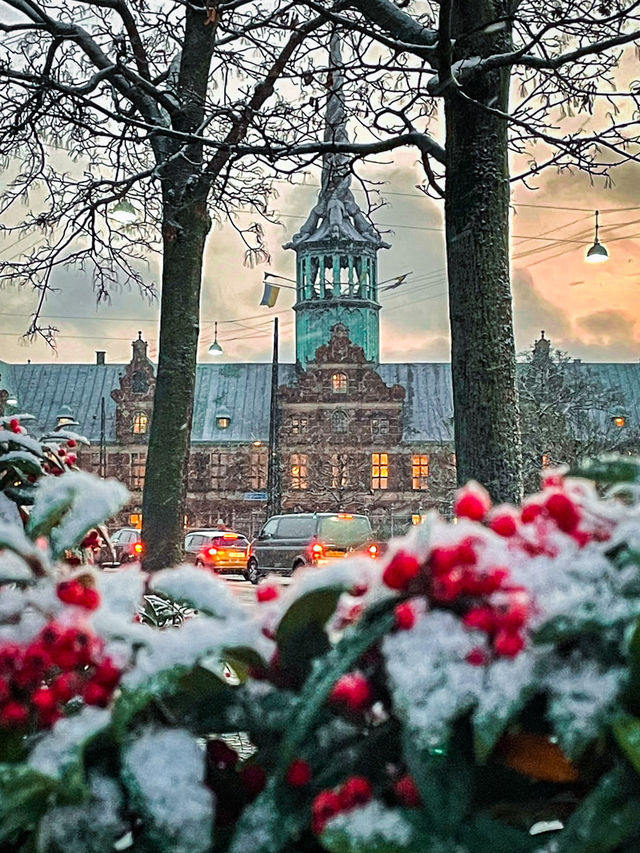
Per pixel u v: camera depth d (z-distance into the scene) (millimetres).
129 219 8109
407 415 57000
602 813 1081
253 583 26969
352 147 6574
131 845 1312
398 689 1148
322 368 55938
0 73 6984
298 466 55719
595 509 1359
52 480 1699
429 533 1289
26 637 1446
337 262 58688
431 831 1141
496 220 5613
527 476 38312
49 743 1286
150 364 59406
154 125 6992
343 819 1152
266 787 1264
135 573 1684
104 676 1366
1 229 8211
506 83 5820
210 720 1353
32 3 7270
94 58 7512
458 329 5598
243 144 6727
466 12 5805
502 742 1237
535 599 1194
